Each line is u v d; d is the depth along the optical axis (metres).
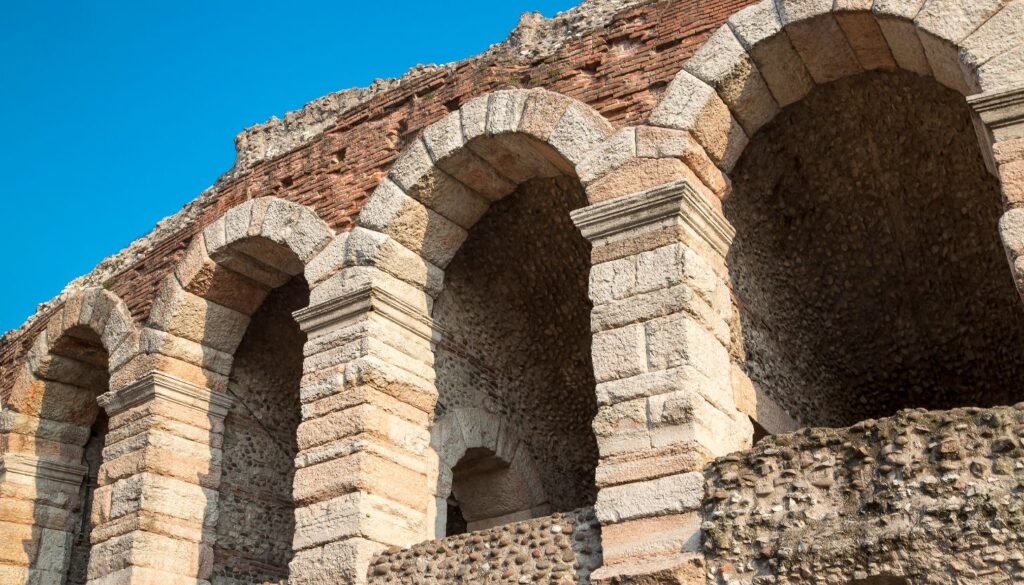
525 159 14.52
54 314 19.42
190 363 17.11
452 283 16.16
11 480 18.97
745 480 10.87
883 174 15.14
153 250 18.53
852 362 16.78
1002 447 9.87
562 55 14.43
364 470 13.48
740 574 10.52
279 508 17.77
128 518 16.02
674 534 10.95
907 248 15.72
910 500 10.03
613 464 11.48
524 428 16.97
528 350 17.45
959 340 16.31
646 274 12.09
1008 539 9.52
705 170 12.74
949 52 11.55
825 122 14.75
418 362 14.77
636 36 13.88
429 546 12.78
